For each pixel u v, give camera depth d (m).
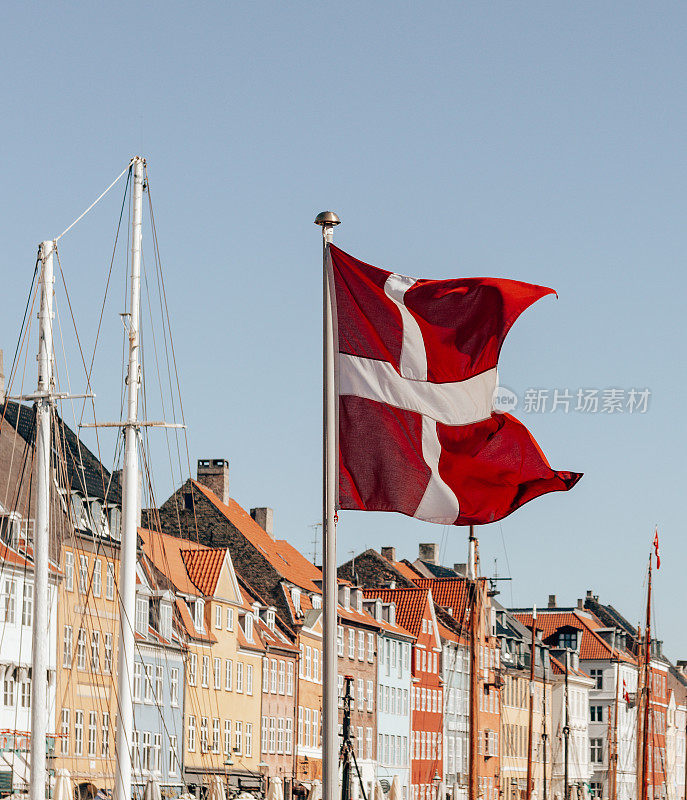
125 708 44.09
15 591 83.06
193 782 104.00
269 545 139.00
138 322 45.28
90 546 92.75
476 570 102.31
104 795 90.38
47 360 43.94
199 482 138.00
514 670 186.62
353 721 136.25
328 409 24.88
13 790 80.12
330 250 25.48
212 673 109.12
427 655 158.38
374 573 166.50
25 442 94.50
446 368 25.62
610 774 196.75
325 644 22.77
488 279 25.62
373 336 25.67
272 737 120.00
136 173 45.03
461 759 166.62
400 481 25.47
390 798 113.50
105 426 45.16
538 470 25.69
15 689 82.25
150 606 101.00
